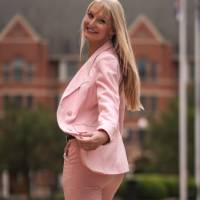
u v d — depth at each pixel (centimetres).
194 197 5569
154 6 13738
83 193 721
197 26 6531
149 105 12825
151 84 12850
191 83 10775
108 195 746
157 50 12888
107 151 709
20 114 8331
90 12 741
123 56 734
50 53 12875
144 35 12900
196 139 6819
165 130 9981
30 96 12656
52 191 8844
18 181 11238
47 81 12756
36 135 8262
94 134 686
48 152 8350
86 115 726
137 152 12406
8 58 12638
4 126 8319
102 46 741
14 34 12700
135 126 12550
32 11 13512
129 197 4422
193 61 13075
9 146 8275
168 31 13500
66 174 725
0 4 13512
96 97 725
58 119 729
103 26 738
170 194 6794
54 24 13325
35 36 12719
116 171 714
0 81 12625
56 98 12781
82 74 736
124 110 750
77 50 12950
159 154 9762
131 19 13462
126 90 744
